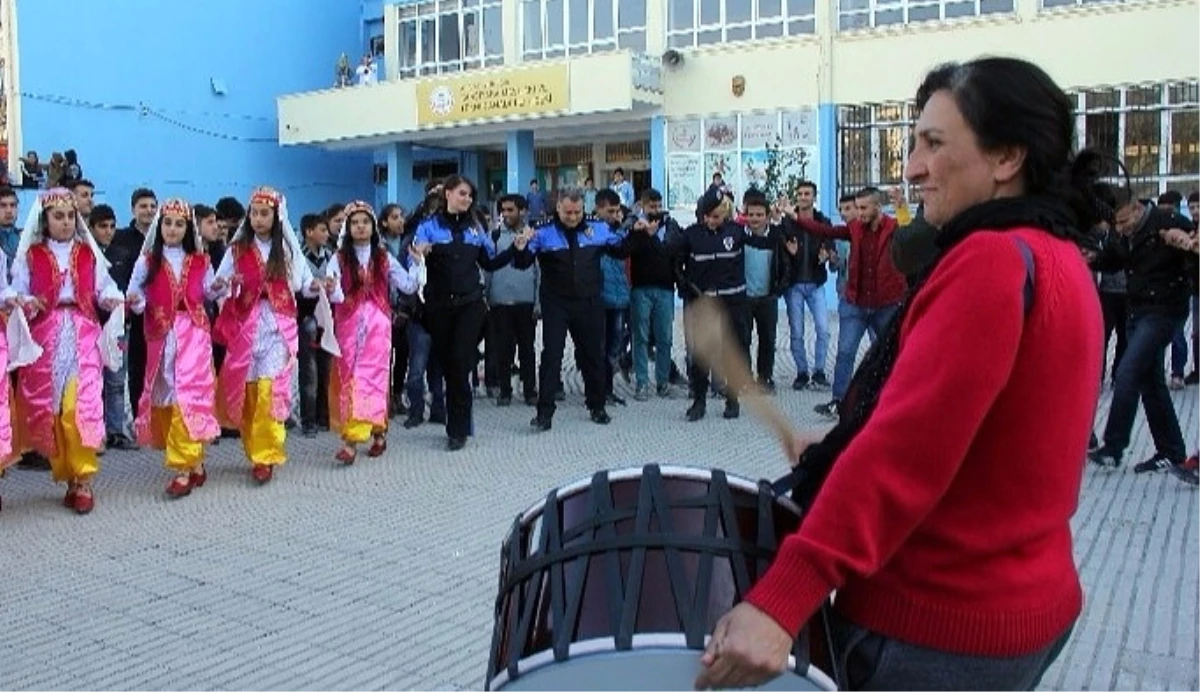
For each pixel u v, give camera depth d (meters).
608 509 1.94
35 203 6.91
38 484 7.75
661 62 21.44
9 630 4.91
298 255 7.75
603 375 9.65
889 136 19.62
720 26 21.05
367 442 8.98
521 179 23.45
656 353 11.05
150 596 5.34
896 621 1.82
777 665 1.65
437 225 8.55
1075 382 1.74
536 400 10.73
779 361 13.20
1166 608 4.93
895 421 1.67
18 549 6.16
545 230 9.45
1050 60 18.28
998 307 1.66
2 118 22.45
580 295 9.38
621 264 10.92
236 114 25.83
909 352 1.70
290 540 6.25
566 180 24.64
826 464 2.01
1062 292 1.71
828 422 9.38
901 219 9.30
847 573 1.68
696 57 21.09
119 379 8.89
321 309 8.02
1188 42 17.33
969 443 1.67
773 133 20.50
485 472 7.89
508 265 10.36
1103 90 18.02
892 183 19.64
